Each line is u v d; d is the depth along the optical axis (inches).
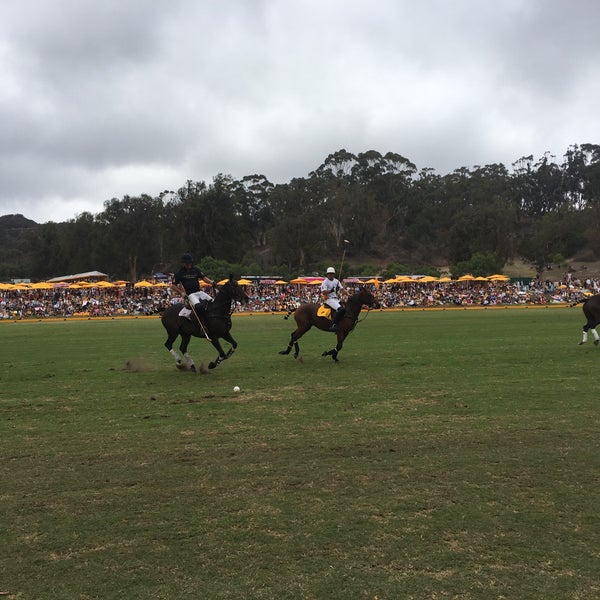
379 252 4323.3
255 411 307.6
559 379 386.0
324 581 133.4
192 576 136.9
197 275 459.8
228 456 228.1
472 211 3727.9
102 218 3563.0
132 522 167.2
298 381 398.6
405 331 832.3
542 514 167.6
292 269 3649.1
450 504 175.6
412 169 4852.4
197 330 446.9
